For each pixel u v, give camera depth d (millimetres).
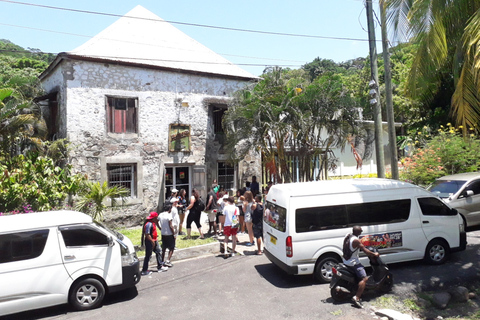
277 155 12977
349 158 20859
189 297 6914
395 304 6223
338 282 6418
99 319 6031
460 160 13422
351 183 7941
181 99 14672
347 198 7527
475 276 7270
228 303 6535
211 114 15445
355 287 6430
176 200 10406
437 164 13406
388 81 10938
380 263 6547
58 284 6203
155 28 16312
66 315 6246
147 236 8328
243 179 16406
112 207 12281
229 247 10273
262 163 15281
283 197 7492
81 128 12531
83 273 6402
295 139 12430
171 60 14875
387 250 7512
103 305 6656
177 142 14430
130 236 11375
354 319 5680
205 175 14867
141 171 13648
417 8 7664
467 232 10641
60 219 6535
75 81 12469
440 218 8000
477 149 13516
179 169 14852
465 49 8141
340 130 12484
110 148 13062
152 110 13984
